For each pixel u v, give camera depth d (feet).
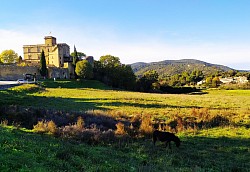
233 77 621.72
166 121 96.12
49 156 42.68
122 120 92.58
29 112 91.76
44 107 112.47
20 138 53.31
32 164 36.47
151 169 47.80
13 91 153.07
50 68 364.38
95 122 88.02
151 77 453.99
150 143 72.08
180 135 81.87
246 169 54.24
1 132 55.52
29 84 217.15
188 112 112.68
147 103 147.95
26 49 482.69
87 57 432.66
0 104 104.88
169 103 154.61
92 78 393.70
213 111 117.70
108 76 420.36
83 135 71.05
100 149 61.41
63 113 97.09
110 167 44.42
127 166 47.96
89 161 46.24
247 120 101.35
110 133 73.92
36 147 46.83
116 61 441.27
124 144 69.51
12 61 468.75
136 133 78.84
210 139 78.23
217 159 61.36
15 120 85.25
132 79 426.51
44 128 73.26
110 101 151.02
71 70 409.90
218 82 547.90
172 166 53.88
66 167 39.17
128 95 201.67
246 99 189.47
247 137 80.28
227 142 75.46
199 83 616.80
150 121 91.61
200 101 170.19
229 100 180.34
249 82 478.18
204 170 51.47
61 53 438.40
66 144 59.26
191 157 61.87
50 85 257.34
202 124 96.02
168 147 69.15
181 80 645.51
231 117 105.60
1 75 338.75
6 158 36.24
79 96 174.50
